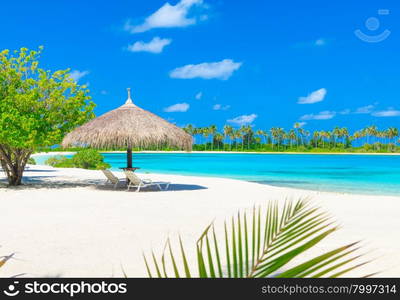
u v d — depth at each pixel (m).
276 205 1.88
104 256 5.80
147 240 6.80
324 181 22.19
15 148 15.55
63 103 15.16
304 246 1.60
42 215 9.25
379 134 135.38
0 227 7.82
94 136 13.83
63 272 5.06
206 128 148.88
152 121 14.45
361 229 7.65
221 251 5.94
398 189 17.64
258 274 1.61
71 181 17.97
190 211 9.95
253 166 41.59
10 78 14.83
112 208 10.36
